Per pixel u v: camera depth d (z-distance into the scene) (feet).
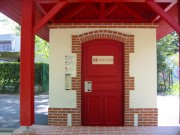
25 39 21.18
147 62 29.19
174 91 81.87
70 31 29.37
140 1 20.94
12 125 36.14
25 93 21.11
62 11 29.22
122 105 29.50
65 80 29.30
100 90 29.58
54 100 29.30
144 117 28.94
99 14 29.30
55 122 29.17
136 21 29.37
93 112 29.58
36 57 99.76
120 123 29.48
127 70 29.09
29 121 21.06
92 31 29.25
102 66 29.55
